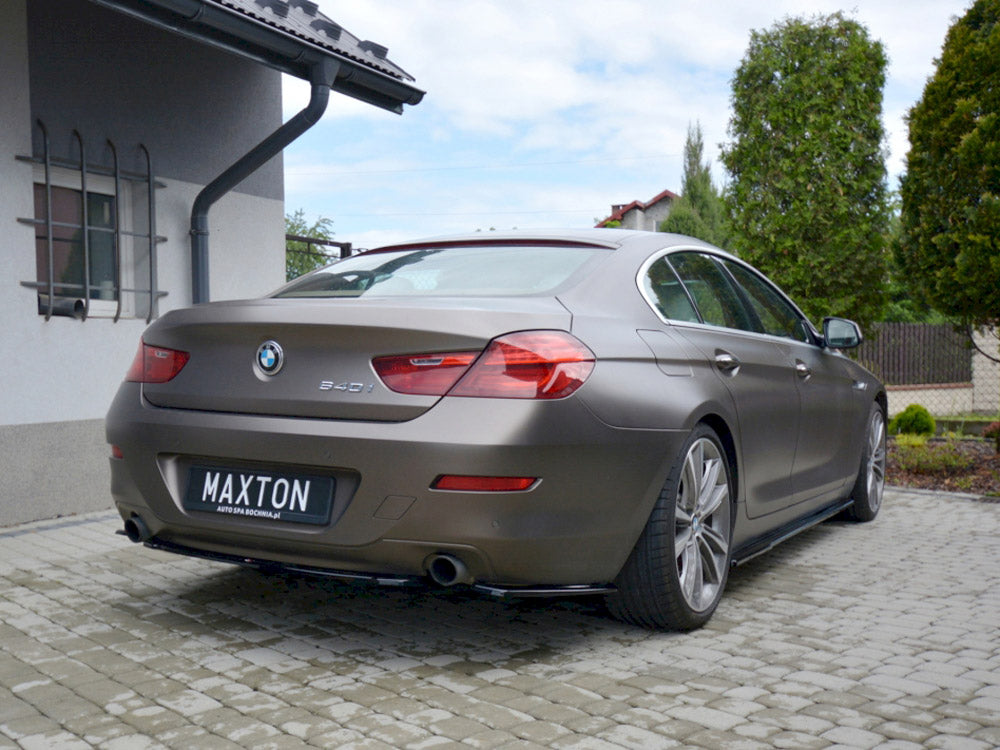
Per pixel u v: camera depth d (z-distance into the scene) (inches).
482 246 156.3
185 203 275.4
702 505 146.1
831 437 205.9
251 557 131.6
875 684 121.9
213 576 176.4
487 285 139.7
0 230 219.0
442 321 119.9
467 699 115.3
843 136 430.6
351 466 119.8
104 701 114.3
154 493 136.0
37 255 238.2
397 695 116.6
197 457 133.7
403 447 117.0
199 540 134.9
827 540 220.5
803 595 168.9
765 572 187.3
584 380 123.3
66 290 245.1
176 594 163.8
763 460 167.0
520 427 116.4
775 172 438.3
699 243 177.5
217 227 289.7
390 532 118.7
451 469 115.6
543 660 130.6
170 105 270.4
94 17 247.3
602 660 130.7
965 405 632.4
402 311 122.0
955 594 169.9
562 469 119.7
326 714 110.4
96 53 248.1
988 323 339.0
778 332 191.6
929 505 273.1
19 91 221.8
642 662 130.0
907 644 139.5
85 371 241.8
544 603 160.6
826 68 431.2
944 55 328.2
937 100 327.6
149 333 142.9
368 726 106.8
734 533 159.5
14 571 179.5
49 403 232.7
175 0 212.1
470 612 154.7
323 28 286.5
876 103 440.8
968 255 317.1
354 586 170.4
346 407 121.4
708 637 142.6
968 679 124.2
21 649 134.0
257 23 232.1
